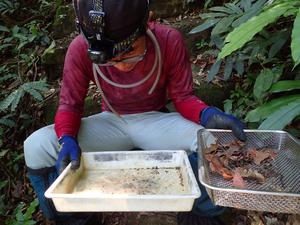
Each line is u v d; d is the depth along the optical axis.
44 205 1.52
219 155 1.26
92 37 1.17
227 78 1.96
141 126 1.57
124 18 1.15
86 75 1.54
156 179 1.33
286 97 1.34
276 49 1.77
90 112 2.08
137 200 1.09
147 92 1.55
